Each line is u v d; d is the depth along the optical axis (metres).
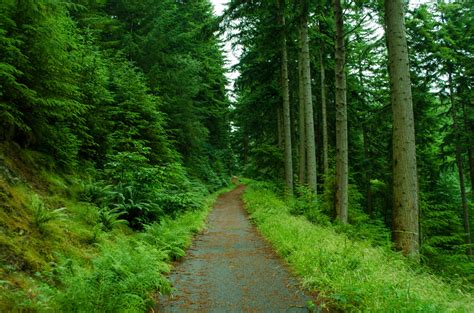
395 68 8.73
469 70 17.62
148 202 9.58
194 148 24.50
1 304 3.51
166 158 15.84
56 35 7.41
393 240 8.77
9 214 5.09
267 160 23.36
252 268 7.15
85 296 3.98
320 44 19.36
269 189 22.72
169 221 10.28
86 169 9.54
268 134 28.62
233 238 10.48
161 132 15.52
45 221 5.53
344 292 5.13
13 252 4.44
